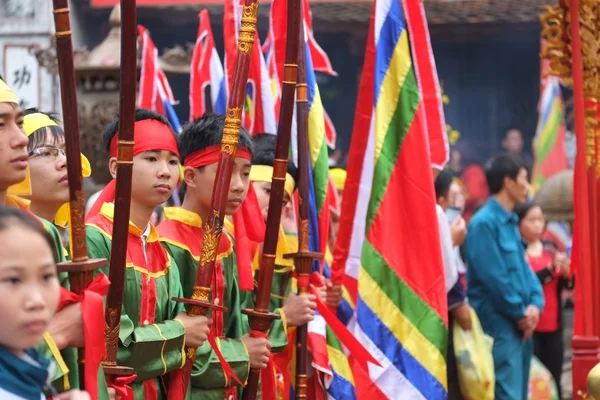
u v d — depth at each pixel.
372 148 6.73
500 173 8.84
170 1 20.12
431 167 6.61
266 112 6.92
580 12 7.18
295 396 5.79
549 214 11.55
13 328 3.06
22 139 3.94
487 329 8.80
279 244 6.44
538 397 9.44
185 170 5.43
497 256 8.71
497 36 21.83
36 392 3.13
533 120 22.06
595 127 7.25
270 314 5.24
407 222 6.49
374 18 6.63
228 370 4.98
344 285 6.82
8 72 17.92
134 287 4.77
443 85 22.22
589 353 6.71
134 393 4.61
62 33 3.76
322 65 7.70
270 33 7.22
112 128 5.07
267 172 6.33
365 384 6.41
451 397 8.12
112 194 5.00
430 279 6.45
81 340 3.79
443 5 21.45
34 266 3.08
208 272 4.69
